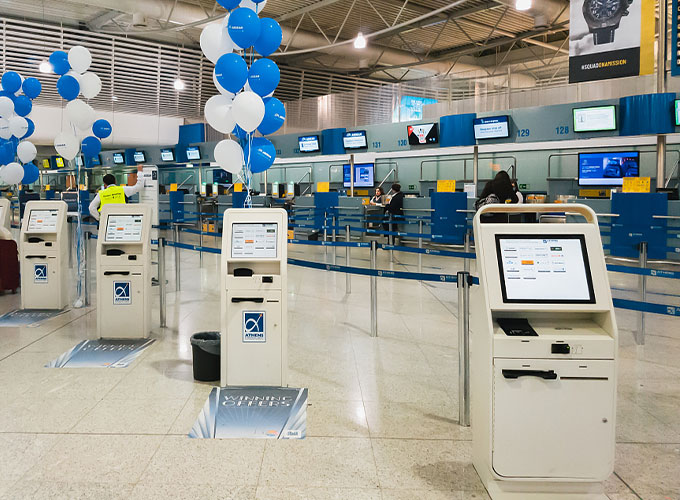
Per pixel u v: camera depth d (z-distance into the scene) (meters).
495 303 2.31
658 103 7.46
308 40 15.28
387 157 14.23
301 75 18.91
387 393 3.62
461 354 3.09
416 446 2.85
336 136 12.23
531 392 2.27
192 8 12.49
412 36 16.89
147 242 4.98
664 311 2.66
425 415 3.26
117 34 15.64
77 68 6.26
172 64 17.23
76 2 12.02
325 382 3.83
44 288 6.15
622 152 9.75
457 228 7.85
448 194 7.83
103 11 13.94
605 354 2.26
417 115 14.44
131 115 17.94
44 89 16.16
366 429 3.06
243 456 2.74
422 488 2.43
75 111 6.15
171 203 12.91
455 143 9.96
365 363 4.27
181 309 6.24
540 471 2.29
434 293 7.30
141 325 4.98
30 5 13.52
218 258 10.99
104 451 2.79
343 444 2.87
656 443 2.86
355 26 15.49
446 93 13.98
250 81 3.90
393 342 4.88
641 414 3.23
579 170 10.35
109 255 4.93
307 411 3.30
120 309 4.97
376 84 21.09
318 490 2.41
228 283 3.62
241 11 3.72
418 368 4.15
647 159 10.12
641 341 4.72
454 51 18.72
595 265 2.36
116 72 16.34
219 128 4.14
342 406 3.39
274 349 3.65
